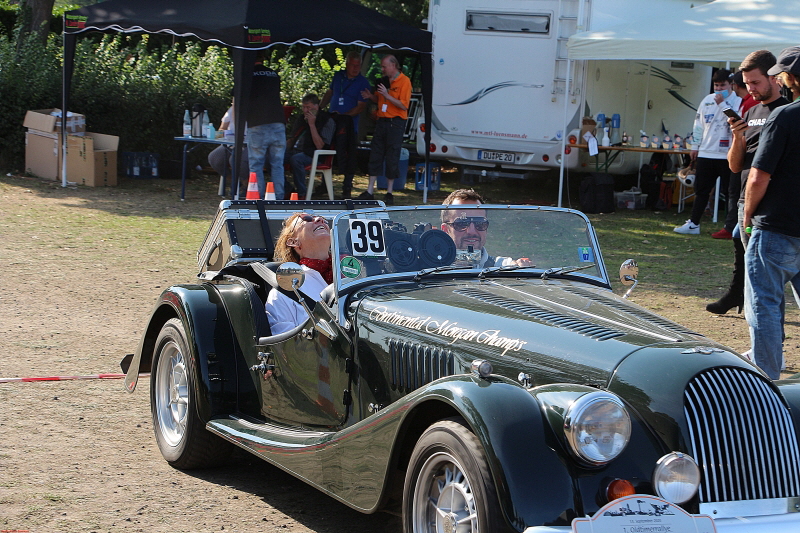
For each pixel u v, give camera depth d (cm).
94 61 1612
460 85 1520
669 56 1255
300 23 1222
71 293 812
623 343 328
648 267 1023
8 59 1523
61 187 1431
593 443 283
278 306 452
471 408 295
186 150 1390
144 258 975
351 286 400
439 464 312
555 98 1451
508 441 285
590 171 1544
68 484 418
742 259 773
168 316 499
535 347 336
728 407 309
